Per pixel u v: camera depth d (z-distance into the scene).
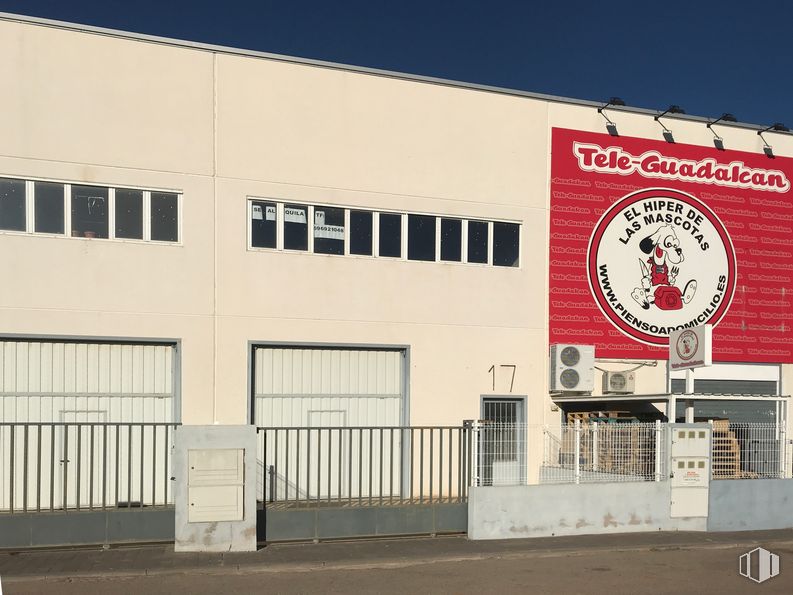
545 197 16.00
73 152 13.00
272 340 13.91
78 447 10.86
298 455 11.52
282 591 8.91
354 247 14.66
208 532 10.62
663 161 16.91
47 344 12.92
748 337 17.25
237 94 13.98
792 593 9.18
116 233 13.24
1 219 12.68
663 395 13.56
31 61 12.88
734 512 13.19
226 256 13.73
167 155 13.50
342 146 14.59
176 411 13.30
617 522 12.56
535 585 9.38
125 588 8.97
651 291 16.61
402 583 9.38
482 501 11.84
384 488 14.40
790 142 17.95
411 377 14.76
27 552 10.45
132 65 13.41
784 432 13.96
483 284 15.40
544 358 15.72
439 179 15.22
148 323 13.24
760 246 17.52
